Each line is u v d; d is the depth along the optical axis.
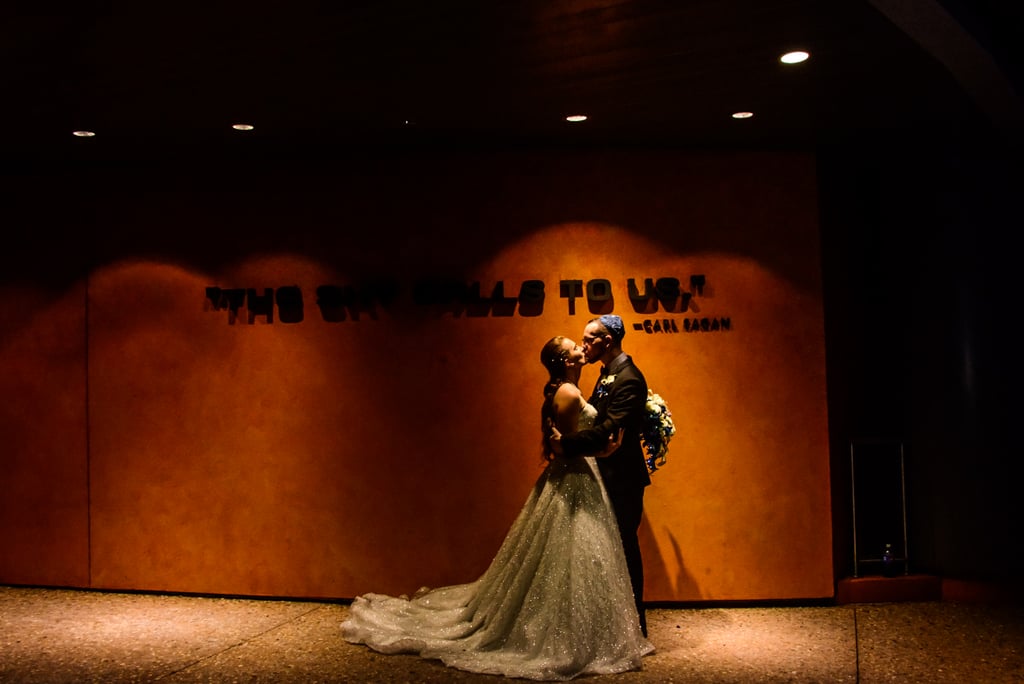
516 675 4.18
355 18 3.48
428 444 5.51
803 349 5.48
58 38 3.66
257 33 3.63
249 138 5.25
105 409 5.84
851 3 3.43
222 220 5.72
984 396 5.71
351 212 5.60
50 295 5.94
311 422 5.60
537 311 5.46
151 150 5.50
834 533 5.49
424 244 5.54
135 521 5.79
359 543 5.55
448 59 3.96
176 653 4.55
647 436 4.89
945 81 4.37
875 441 5.66
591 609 4.36
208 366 5.71
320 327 5.61
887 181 5.87
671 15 3.52
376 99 4.53
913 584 5.50
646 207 5.48
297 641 4.76
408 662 4.41
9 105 4.57
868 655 4.46
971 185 5.73
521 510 5.21
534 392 5.45
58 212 5.94
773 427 5.45
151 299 5.80
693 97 4.55
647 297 5.43
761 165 5.52
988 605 5.37
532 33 3.67
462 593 5.00
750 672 4.22
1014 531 5.69
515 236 5.49
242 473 5.66
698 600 5.43
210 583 5.69
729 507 5.43
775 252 5.49
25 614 5.31
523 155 5.50
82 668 4.32
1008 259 5.69
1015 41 4.09
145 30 3.58
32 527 5.94
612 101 4.61
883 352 5.86
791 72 4.22
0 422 6.00
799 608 5.39
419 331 5.52
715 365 5.46
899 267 5.85
